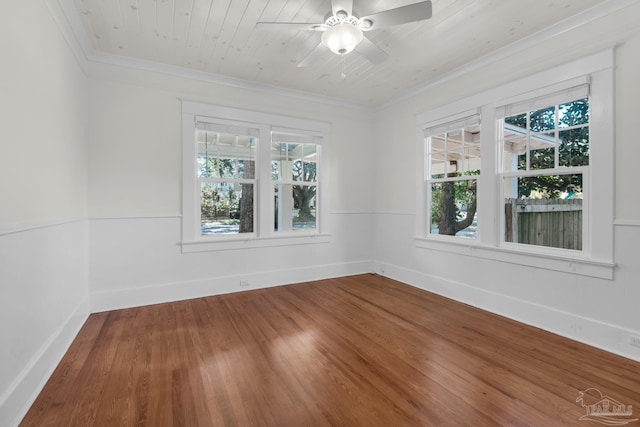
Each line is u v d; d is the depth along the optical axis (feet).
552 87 8.84
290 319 9.82
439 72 11.91
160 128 11.34
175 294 11.64
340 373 6.73
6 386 4.94
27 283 5.65
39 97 6.30
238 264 12.91
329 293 12.62
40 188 6.31
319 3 7.73
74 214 8.64
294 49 10.10
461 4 7.75
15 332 5.22
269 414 5.43
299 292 12.75
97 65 10.30
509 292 10.04
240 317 9.99
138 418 5.32
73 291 8.43
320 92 14.03
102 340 8.29
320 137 14.84
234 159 13.01
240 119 12.81
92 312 10.25
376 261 16.15
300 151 14.61
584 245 8.38
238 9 7.99
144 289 11.11
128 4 7.76
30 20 5.91
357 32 7.16
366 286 13.67
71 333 8.16
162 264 11.43
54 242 6.98
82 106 9.56
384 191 15.61
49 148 6.79
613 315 7.68
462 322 9.61
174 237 11.62
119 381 6.41
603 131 7.84
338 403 5.73
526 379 6.50
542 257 9.08
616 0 7.47
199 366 7.00
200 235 12.34
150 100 11.16
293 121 14.06
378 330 9.01
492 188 10.57
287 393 6.03
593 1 7.61
